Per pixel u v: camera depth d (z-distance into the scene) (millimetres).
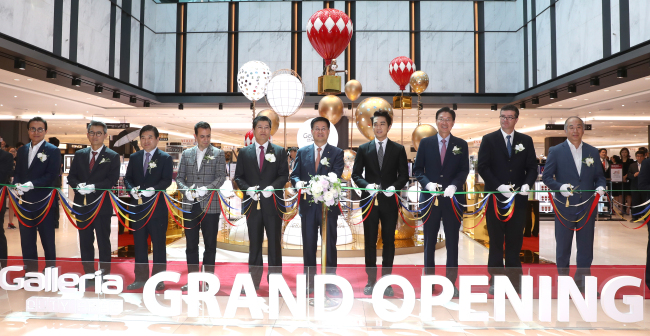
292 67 14266
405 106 6461
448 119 3525
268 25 14250
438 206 3432
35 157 3832
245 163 3529
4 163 4004
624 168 10148
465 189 6230
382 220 3475
